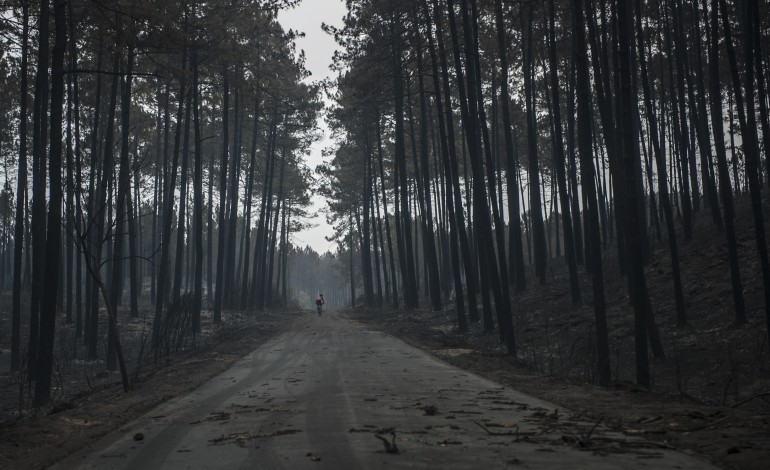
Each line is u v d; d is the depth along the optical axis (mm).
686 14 33812
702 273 23766
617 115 26469
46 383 15773
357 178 63875
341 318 46562
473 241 44656
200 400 11102
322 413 8867
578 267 34062
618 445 6379
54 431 8773
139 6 19250
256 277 54812
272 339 27422
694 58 34719
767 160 20672
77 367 23984
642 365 13375
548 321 25750
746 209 31016
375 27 33938
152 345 26969
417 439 6805
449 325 32812
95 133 28109
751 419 7691
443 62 29531
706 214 34719
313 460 5895
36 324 19672
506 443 6520
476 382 12789
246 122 51281
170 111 45781
